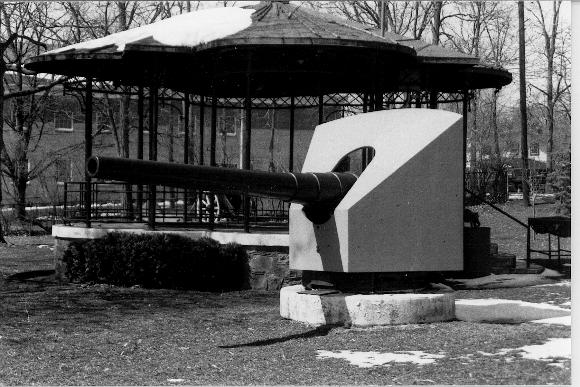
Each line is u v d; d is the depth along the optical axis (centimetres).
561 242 2072
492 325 1022
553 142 3369
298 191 998
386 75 1791
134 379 793
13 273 1675
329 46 1455
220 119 3994
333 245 1034
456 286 1417
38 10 3033
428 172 1045
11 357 908
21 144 3275
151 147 1627
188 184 891
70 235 1532
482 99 4416
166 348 951
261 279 1446
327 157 1093
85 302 1300
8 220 3225
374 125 1090
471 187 2894
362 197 1020
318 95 2023
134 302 1300
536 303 1214
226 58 1589
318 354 888
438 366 799
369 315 1025
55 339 1009
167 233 1483
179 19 1659
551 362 789
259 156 4619
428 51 1780
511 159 3834
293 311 1100
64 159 4066
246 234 1455
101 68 1722
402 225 1036
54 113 3828
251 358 881
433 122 1059
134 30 1712
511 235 2212
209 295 1387
